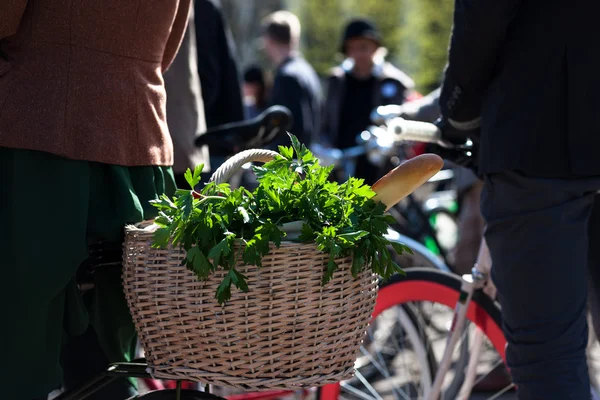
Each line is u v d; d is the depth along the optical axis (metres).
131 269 2.19
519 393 2.79
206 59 4.53
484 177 2.83
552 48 2.67
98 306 2.62
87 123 2.34
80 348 2.84
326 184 2.15
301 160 2.19
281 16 7.23
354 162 6.80
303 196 2.11
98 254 2.54
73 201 2.31
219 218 2.04
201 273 2.01
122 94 2.41
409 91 7.64
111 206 2.42
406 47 26.06
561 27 2.66
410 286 3.42
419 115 3.54
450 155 3.10
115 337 2.68
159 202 2.09
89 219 2.39
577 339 2.71
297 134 6.63
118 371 2.34
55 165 2.32
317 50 26.16
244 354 2.06
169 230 2.04
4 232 2.32
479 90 2.85
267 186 2.13
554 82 2.67
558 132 2.67
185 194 2.06
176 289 2.08
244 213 2.02
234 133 3.67
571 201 2.72
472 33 2.68
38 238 2.29
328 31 26.22
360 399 4.06
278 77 6.81
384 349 3.99
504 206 2.76
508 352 2.82
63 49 2.36
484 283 3.22
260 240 2.00
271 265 2.04
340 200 2.12
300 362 2.09
